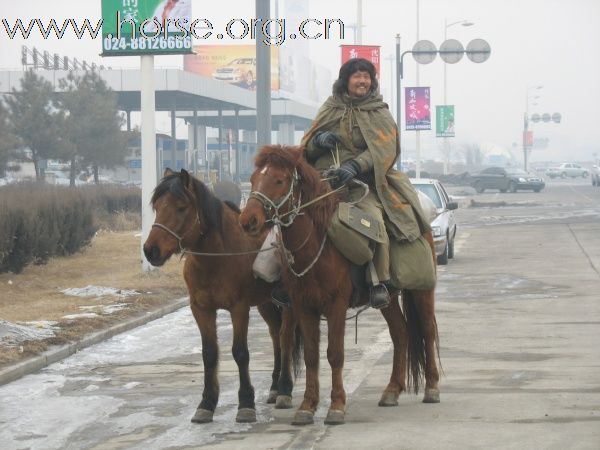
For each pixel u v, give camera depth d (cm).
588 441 840
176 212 940
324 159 1000
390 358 1311
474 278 2289
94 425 990
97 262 2556
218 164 7012
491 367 1217
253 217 878
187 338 1562
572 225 4022
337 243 923
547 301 1861
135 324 1680
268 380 1198
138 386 1189
